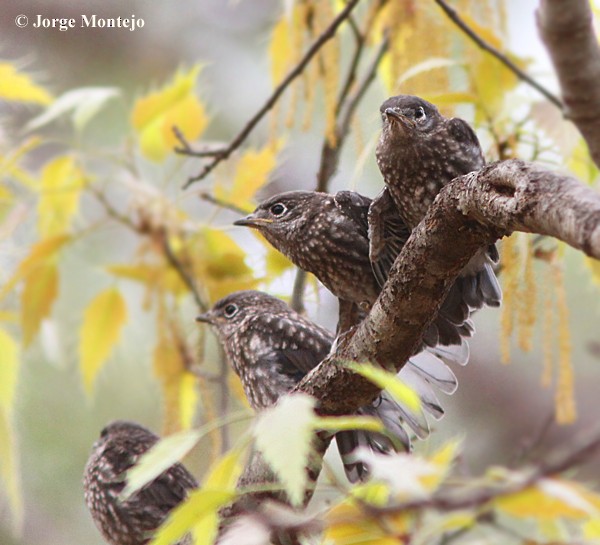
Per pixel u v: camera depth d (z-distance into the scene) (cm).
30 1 1570
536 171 611
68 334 1342
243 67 1531
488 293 879
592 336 1455
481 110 979
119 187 1388
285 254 1065
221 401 1129
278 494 731
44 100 1100
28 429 1366
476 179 661
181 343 1116
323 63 1005
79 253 1361
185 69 1552
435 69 1013
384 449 913
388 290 748
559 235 576
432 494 532
